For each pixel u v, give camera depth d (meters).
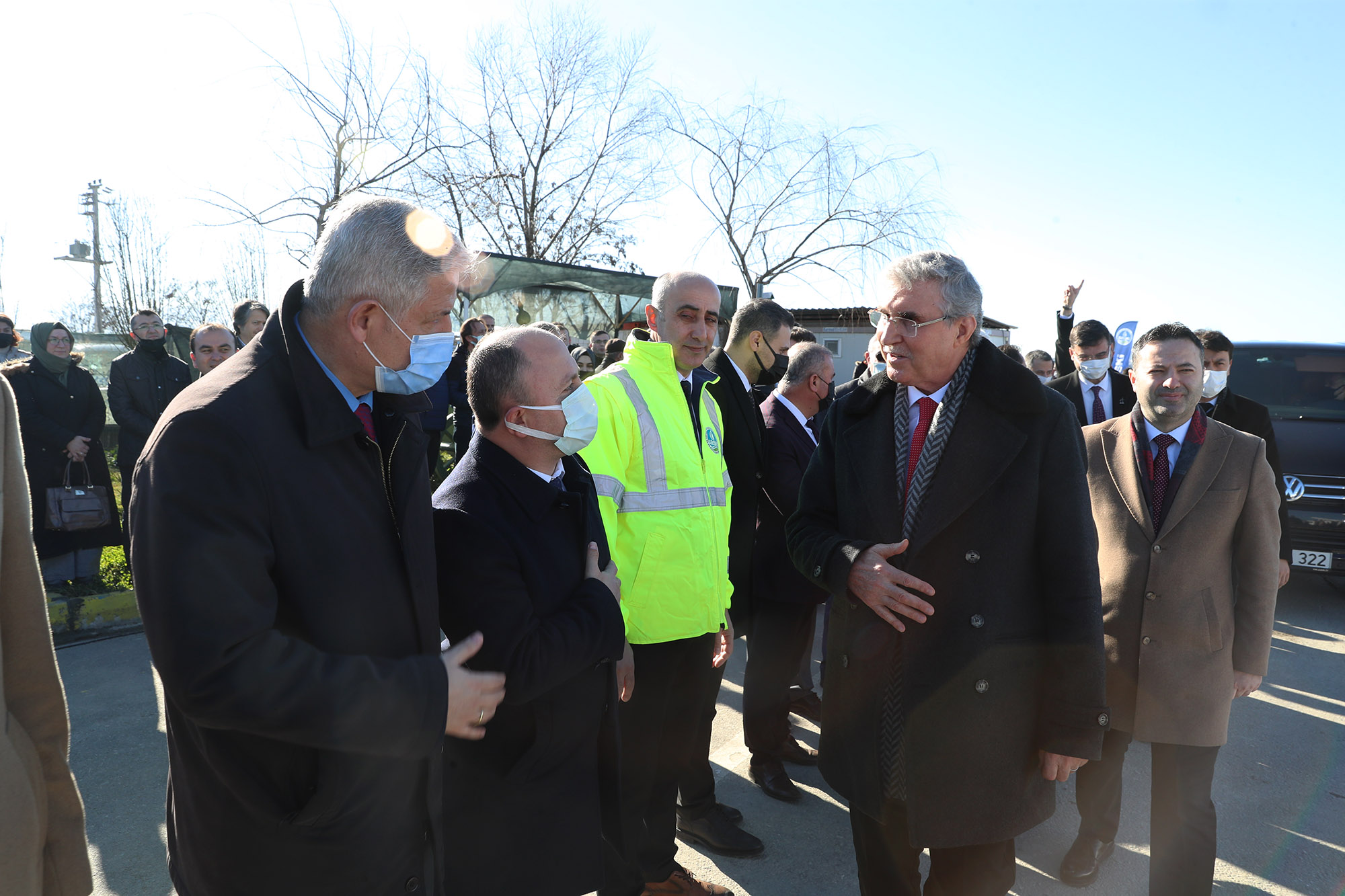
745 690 3.26
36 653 1.23
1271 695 4.36
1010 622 1.81
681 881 2.43
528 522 1.62
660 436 2.35
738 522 3.07
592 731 1.66
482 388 1.64
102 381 13.30
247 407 1.13
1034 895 2.64
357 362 1.26
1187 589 2.39
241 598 1.06
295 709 1.06
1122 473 2.57
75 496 4.82
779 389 3.61
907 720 1.82
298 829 1.19
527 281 10.01
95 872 2.52
